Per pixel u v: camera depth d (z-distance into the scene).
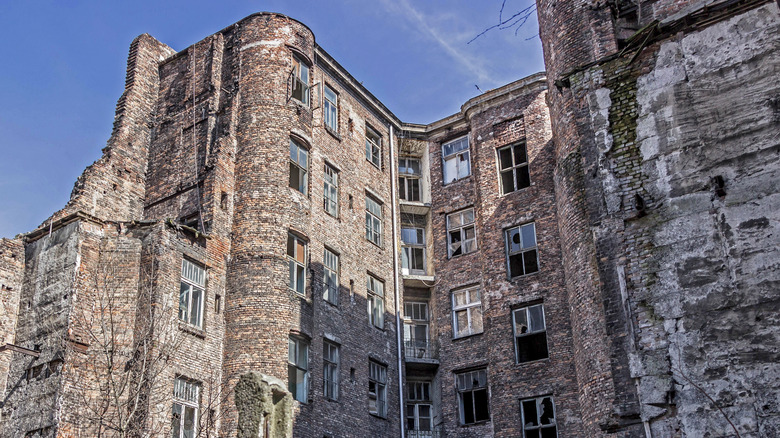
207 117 29.41
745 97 17.45
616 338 17.56
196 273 25.91
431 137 36.91
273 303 26.44
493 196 33.06
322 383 27.59
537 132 32.72
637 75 19.08
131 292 24.20
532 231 31.59
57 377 22.58
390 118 36.47
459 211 34.91
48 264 24.89
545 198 31.53
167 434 22.23
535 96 33.38
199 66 31.05
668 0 21.42
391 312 32.81
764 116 17.09
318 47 32.22
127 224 25.22
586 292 24.88
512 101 34.00
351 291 30.67
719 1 18.36
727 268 16.50
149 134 31.02
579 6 26.05
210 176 27.84
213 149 28.52
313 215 29.50
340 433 27.61
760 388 15.38
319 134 31.19
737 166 17.08
